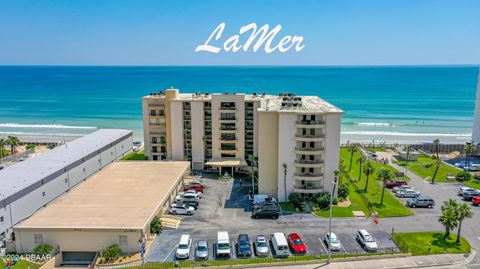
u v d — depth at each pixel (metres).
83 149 98.38
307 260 57.34
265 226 70.19
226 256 58.72
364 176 102.00
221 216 74.94
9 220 65.12
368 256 58.31
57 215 63.94
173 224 70.50
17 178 73.81
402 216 74.44
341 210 77.19
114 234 59.91
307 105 87.44
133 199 71.56
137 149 130.12
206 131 106.00
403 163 115.38
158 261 57.78
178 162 99.75
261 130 82.88
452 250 60.34
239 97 101.50
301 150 80.44
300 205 78.56
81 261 60.53
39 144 143.88
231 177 99.38
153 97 109.44
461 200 84.00
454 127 188.88
